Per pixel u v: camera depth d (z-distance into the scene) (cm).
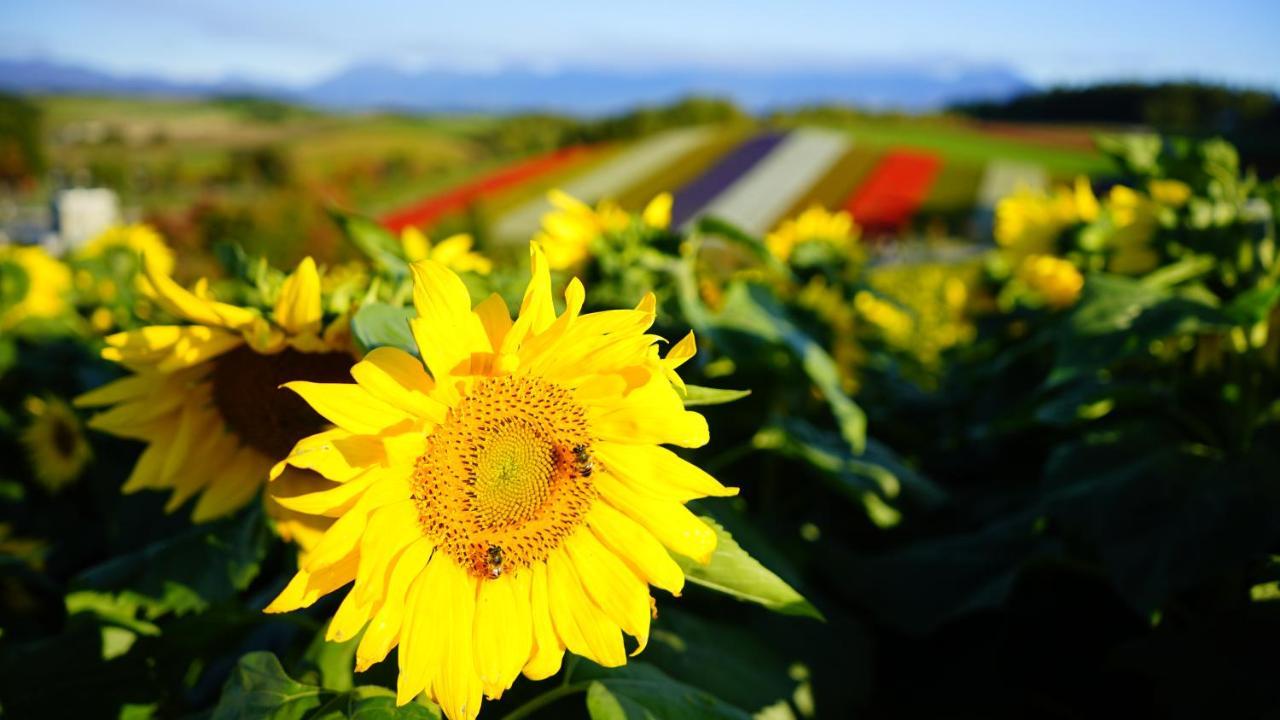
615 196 5553
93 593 213
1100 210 420
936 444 454
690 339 168
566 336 169
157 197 6700
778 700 230
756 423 336
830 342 461
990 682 291
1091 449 268
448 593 175
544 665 178
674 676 226
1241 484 242
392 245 257
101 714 211
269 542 227
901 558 301
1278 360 279
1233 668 231
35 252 511
